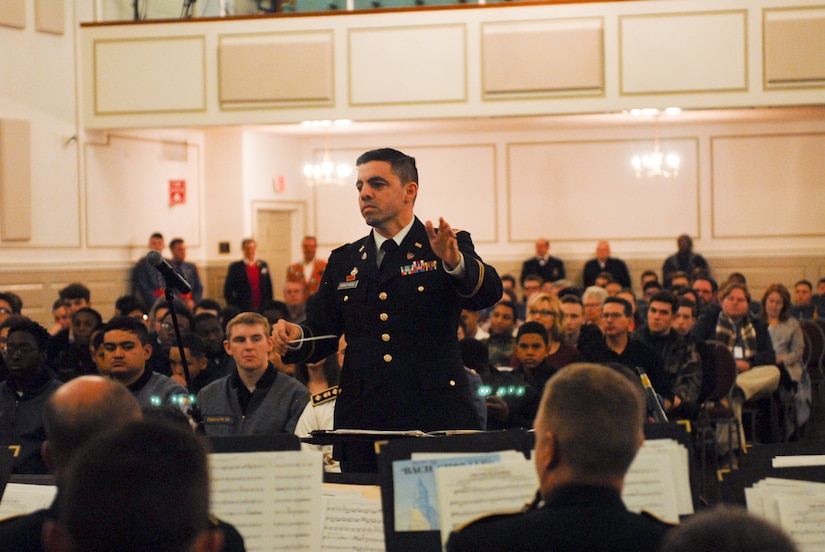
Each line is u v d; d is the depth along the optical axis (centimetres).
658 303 682
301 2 1202
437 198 1467
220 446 260
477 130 1429
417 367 332
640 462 255
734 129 1415
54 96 1177
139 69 1205
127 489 144
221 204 1371
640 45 1138
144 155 1285
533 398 579
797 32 1118
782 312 854
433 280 332
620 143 1433
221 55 1193
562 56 1147
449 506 247
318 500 260
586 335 680
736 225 1420
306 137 1462
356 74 1179
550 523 195
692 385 656
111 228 1241
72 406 221
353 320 340
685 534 140
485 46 1158
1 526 219
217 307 902
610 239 1440
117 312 902
